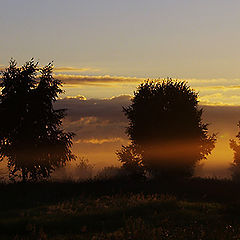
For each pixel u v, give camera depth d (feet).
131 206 76.23
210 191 113.09
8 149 134.31
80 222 62.44
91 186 112.37
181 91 162.61
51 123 139.74
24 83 137.69
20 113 136.05
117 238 51.31
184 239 52.34
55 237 53.01
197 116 161.48
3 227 57.82
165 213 71.92
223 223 65.21
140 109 161.58
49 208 74.74
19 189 100.99
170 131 158.10
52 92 139.13
